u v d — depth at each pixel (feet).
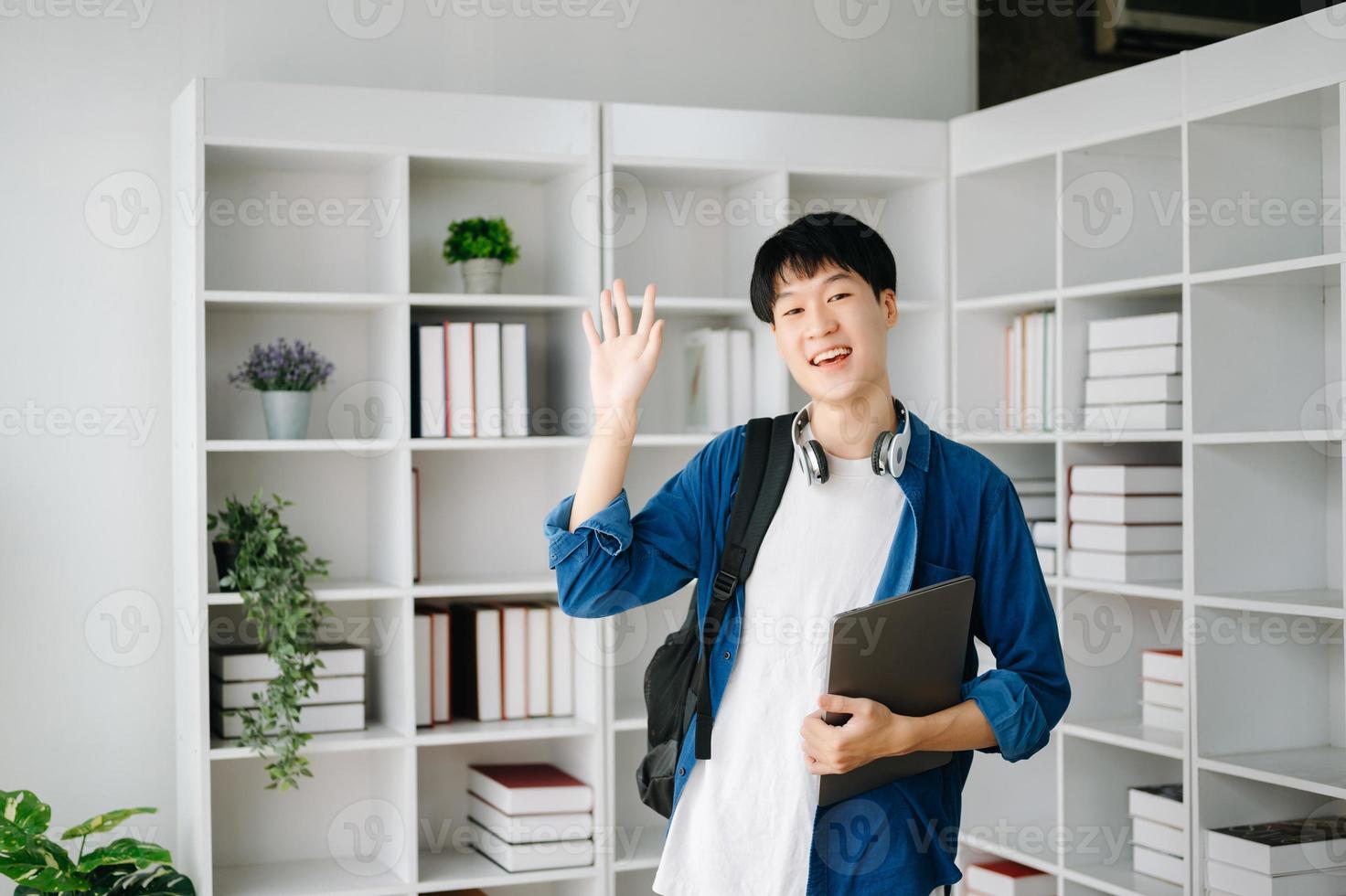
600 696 11.22
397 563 11.00
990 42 13.60
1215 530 9.96
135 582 11.28
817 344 5.75
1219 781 9.95
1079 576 11.12
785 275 5.83
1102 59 12.13
